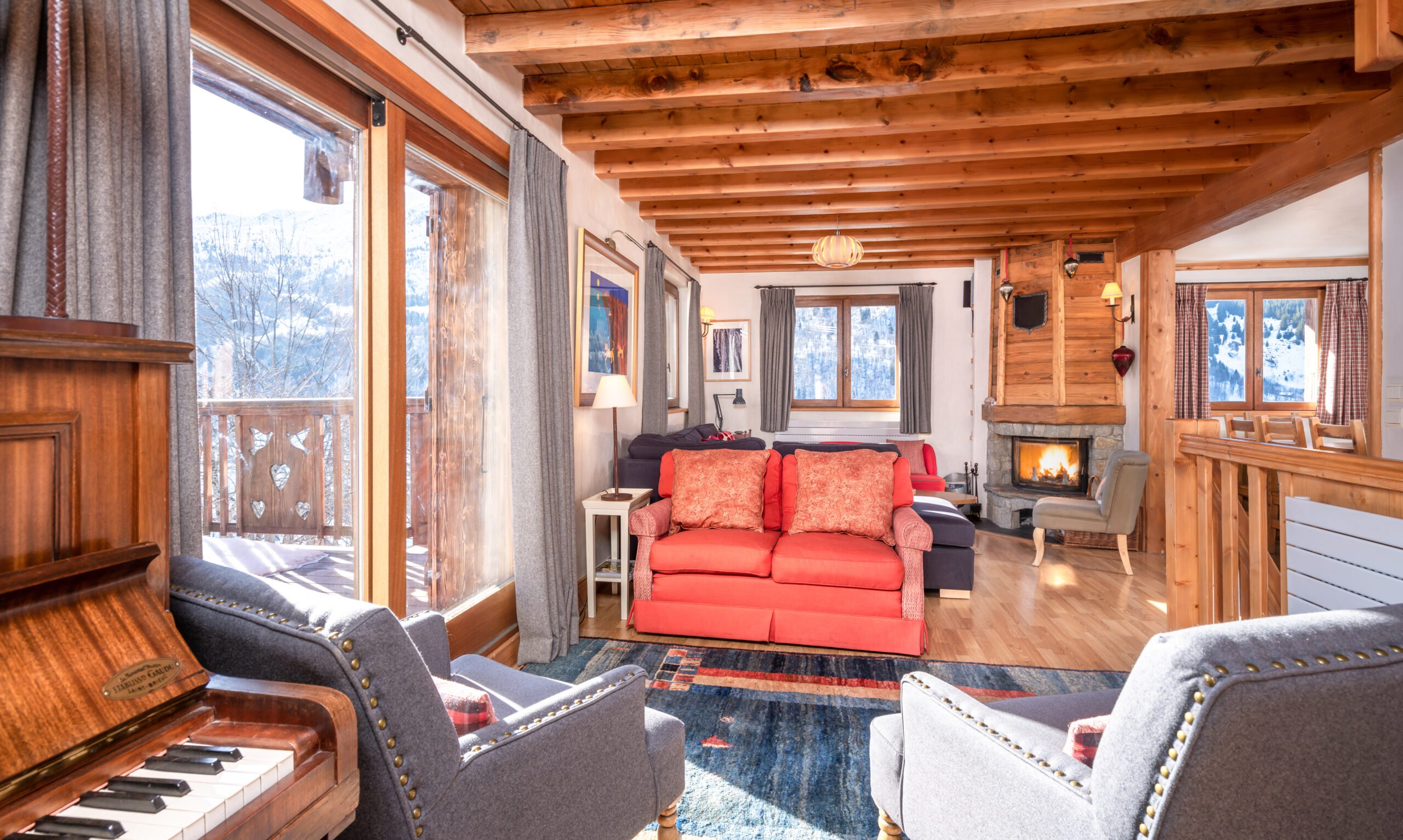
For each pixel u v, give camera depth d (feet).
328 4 5.99
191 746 2.52
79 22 3.56
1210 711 2.39
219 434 5.46
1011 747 3.62
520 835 3.59
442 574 8.39
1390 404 10.47
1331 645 2.51
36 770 2.07
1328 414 23.11
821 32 7.94
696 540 10.56
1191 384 23.65
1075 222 17.85
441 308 8.40
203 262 5.26
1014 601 12.69
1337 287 23.02
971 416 22.53
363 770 2.99
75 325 2.48
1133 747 2.68
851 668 9.39
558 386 10.08
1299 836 2.54
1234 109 10.53
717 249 20.94
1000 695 8.50
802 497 11.30
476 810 3.33
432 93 7.72
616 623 11.35
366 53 6.50
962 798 3.91
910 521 10.27
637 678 4.52
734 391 24.20
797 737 7.42
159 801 2.14
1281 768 2.45
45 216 3.52
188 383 4.28
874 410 23.43
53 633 2.30
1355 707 2.43
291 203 6.11
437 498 8.32
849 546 10.29
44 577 2.27
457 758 3.27
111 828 2.00
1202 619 8.49
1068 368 19.19
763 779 6.57
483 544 9.35
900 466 11.84
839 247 15.65
